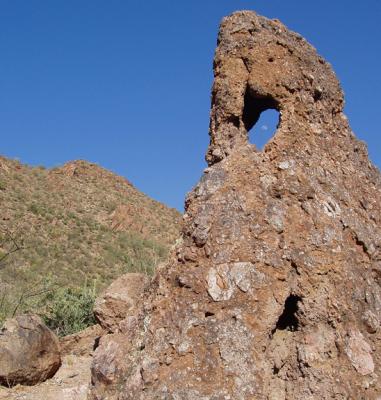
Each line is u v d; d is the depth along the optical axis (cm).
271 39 793
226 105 785
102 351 649
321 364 619
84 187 5078
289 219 687
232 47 798
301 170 728
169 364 606
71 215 4166
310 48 823
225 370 593
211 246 662
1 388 833
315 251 674
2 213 3619
